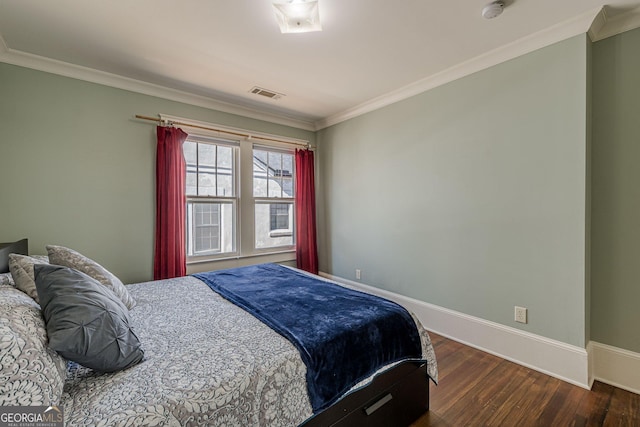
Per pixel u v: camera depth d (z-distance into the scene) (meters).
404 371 1.53
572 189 1.93
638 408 1.68
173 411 0.85
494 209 2.32
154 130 2.88
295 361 1.14
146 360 1.09
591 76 1.95
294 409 1.10
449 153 2.62
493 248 2.33
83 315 0.98
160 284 2.18
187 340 1.25
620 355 1.88
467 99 2.47
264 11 1.77
